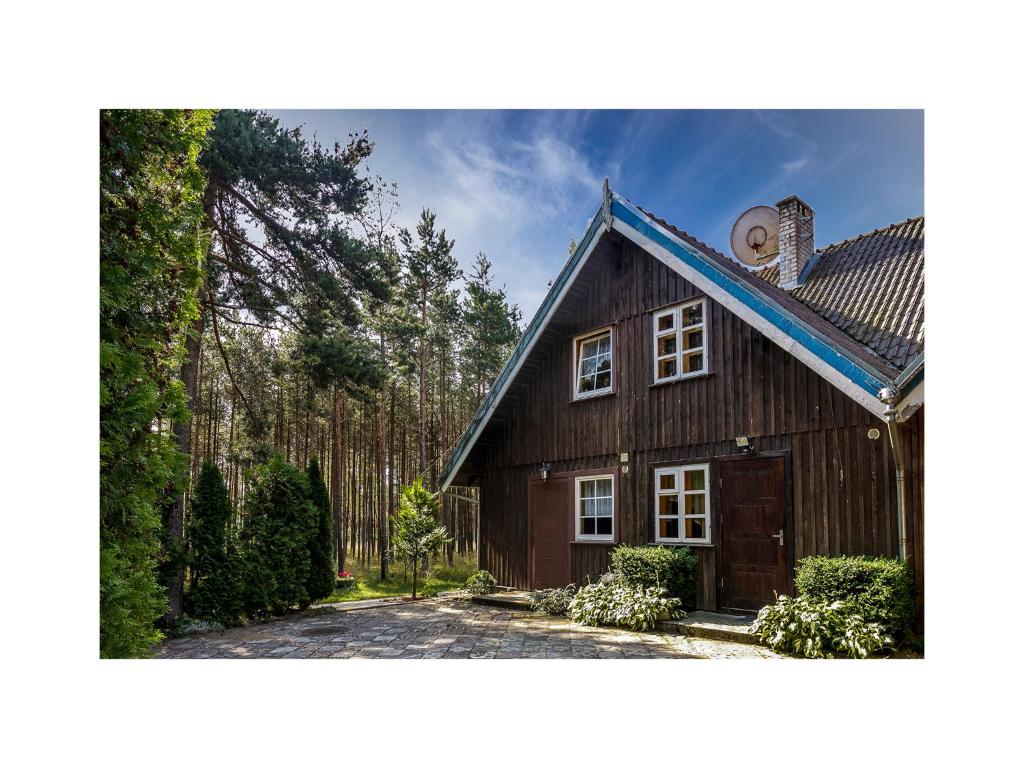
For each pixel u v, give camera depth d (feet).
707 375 31.27
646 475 33.60
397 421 90.58
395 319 72.33
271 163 41.98
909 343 27.30
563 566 38.01
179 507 33.30
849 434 25.68
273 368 56.85
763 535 28.22
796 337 25.59
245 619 33.19
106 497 13.03
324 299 47.16
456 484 45.47
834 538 25.71
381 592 52.47
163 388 15.34
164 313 15.46
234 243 44.14
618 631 27.55
